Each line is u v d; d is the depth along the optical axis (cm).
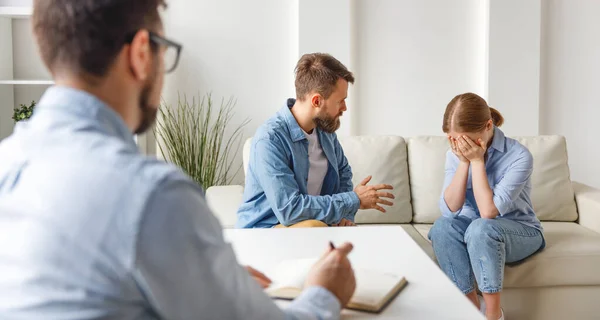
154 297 79
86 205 78
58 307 78
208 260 82
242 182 432
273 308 91
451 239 273
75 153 82
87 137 83
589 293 278
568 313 278
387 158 334
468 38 430
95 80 87
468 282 270
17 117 390
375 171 333
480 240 260
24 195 81
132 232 77
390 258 152
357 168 333
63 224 78
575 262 273
